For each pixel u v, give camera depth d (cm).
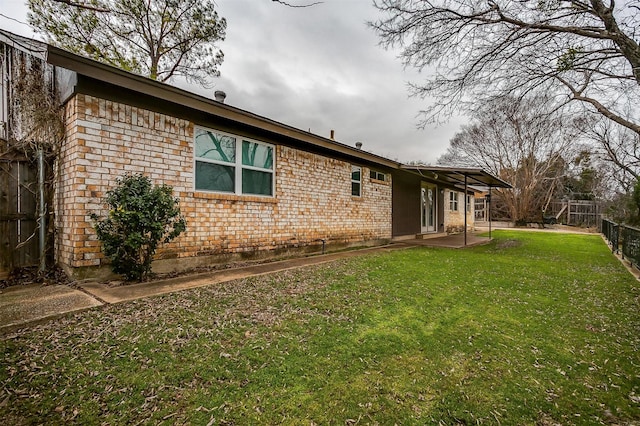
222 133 607
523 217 2627
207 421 176
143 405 187
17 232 462
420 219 1433
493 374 239
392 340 289
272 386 212
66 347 249
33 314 305
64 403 186
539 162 2503
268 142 702
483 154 2766
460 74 588
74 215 423
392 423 182
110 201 410
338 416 186
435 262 700
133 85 450
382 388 216
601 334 319
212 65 1282
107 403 187
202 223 567
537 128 661
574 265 725
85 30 996
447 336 303
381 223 1130
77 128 421
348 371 234
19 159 462
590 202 2581
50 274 455
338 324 319
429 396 210
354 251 884
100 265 444
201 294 398
